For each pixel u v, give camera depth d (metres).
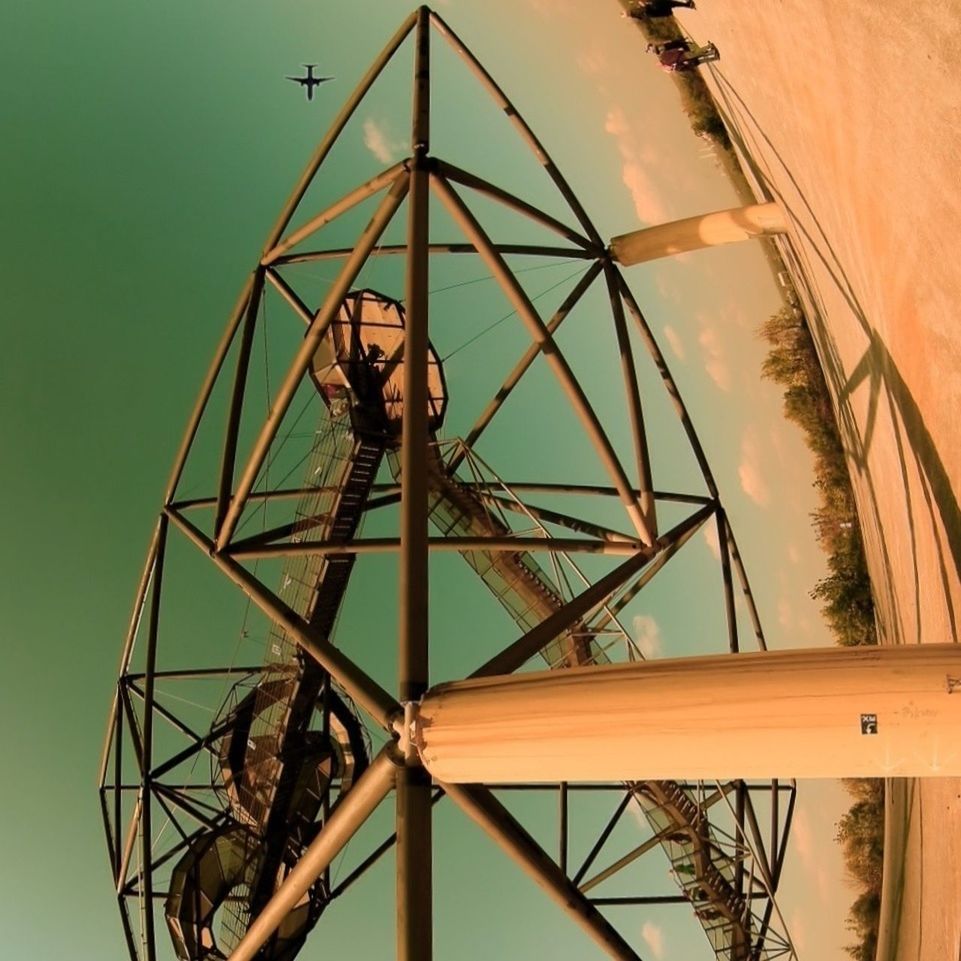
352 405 14.04
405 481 8.96
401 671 8.23
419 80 12.55
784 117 15.99
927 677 6.16
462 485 15.99
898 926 16.66
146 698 14.11
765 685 6.48
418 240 10.74
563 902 8.65
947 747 6.13
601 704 6.91
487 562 16.28
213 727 15.78
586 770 7.09
